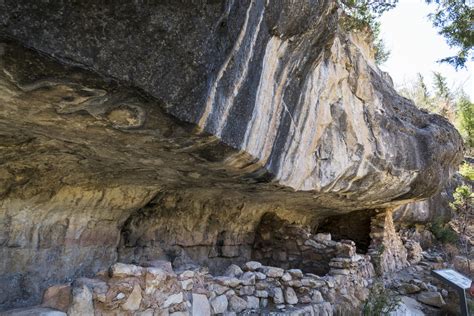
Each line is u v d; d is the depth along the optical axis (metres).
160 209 3.78
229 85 1.63
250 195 4.04
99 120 1.54
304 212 6.20
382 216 6.63
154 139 1.76
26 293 2.49
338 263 4.75
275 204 5.09
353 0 4.31
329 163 3.55
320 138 3.36
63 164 2.29
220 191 3.70
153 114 1.48
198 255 4.51
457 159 6.32
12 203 2.35
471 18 5.55
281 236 5.35
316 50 2.53
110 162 2.30
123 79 1.24
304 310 3.55
